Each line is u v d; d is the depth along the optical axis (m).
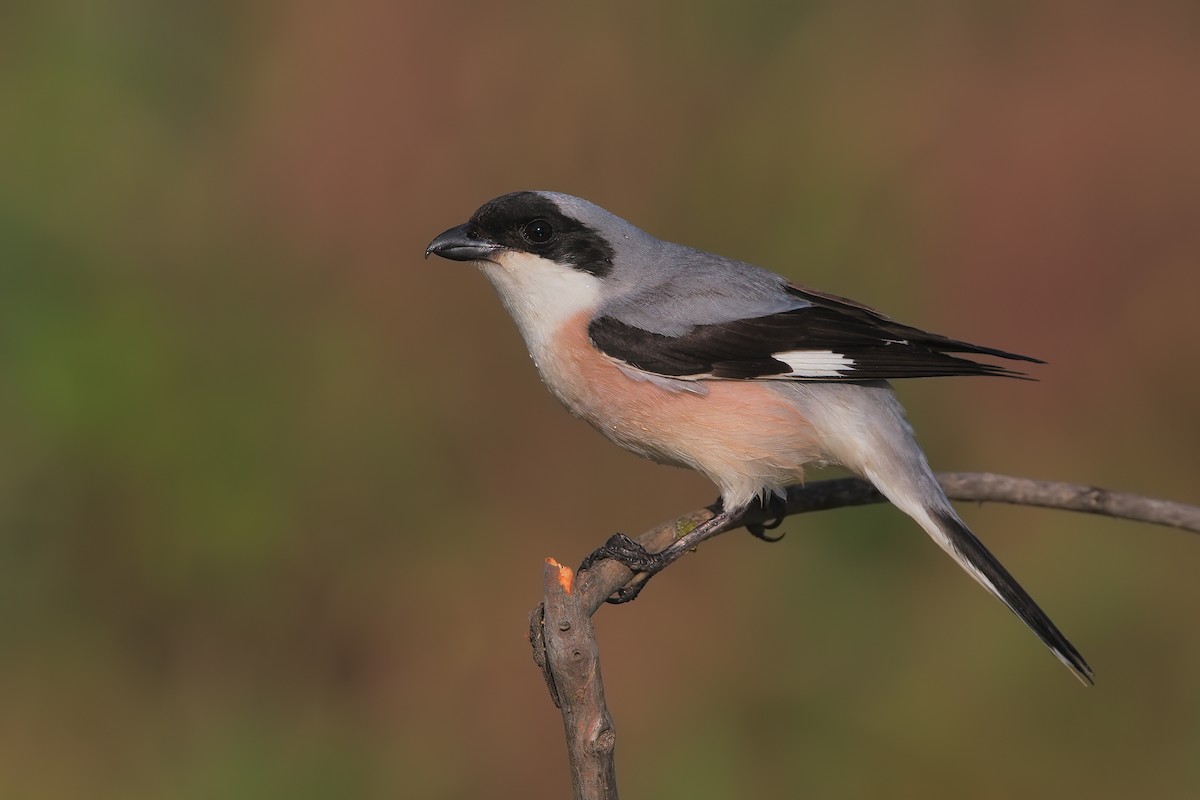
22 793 9.80
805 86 12.65
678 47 12.61
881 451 8.01
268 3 12.62
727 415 8.14
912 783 9.95
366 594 10.77
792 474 8.22
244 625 10.60
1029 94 12.77
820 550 10.59
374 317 11.60
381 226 11.98
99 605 10.45
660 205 12.37
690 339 8.23
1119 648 10.32
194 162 12.27
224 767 9.96
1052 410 11.81
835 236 12.25
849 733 10.11
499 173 12.30
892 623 10.37
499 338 11.33
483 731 10.38
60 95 12.20
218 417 10.93
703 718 10.31
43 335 10.90
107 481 10.55
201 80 12.59
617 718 10.40
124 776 9.94
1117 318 12.05
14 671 10.23
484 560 10.93
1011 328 12.13
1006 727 9.91
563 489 11.17
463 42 12.46
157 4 12.59
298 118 12.34
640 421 8.35
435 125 12.33
